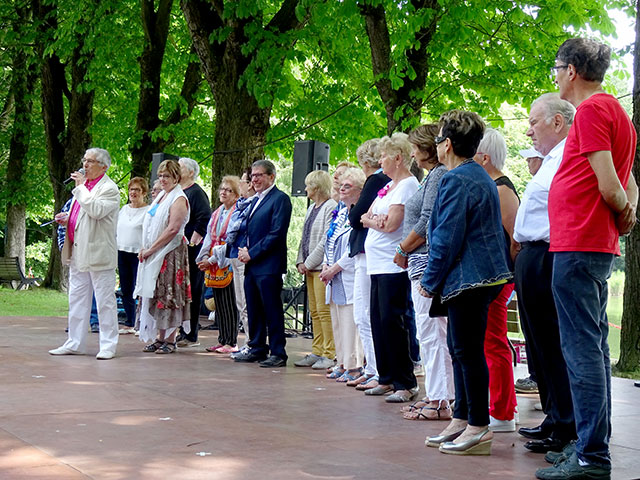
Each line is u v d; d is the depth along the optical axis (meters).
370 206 5.54
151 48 14.41
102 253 6.89
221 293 7.72
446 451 3.79
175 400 5.03
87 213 6.82
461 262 3.71
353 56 14.76
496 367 4.33
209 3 11.62
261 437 4.04
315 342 6.99
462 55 12.67
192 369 6.46
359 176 5.96
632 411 5.09
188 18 11.71
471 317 3.76
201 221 8.23
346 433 4.21
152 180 11.35
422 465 3.57
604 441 3.31
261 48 11.05
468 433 3.79
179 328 8.21
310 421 4.50
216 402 5.01
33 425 4.15
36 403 4.75
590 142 3.26
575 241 3.33
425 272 3.78
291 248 30.25
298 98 15.42
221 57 11.70
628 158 3.38
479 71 12.91
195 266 8.20
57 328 9.56
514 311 7.78
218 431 4.15
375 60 10.59
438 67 13.16
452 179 3.74
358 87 14.67
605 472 3.30
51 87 16.72
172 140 14.88
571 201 3.35
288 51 11.20
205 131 16.69
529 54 12.81
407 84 10.68
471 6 10.67
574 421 3.80
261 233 6.95
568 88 3.49
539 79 12.70
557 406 3.84
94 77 15.38
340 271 6.04
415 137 4.60
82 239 6.87
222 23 11.67
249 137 11.47
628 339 7.62
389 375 5.42
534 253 3.84
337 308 6.13
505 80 12.73
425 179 4.61
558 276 3.38
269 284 6.89
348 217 5.98
